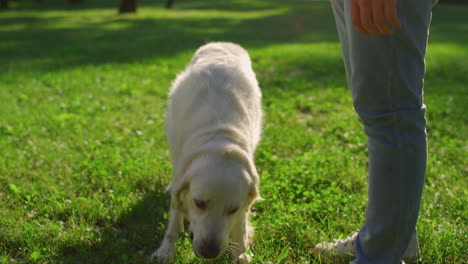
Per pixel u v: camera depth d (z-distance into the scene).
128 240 3.33
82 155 4.82
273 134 5.68
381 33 2.09
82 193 3.99
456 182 4.34
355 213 3.70
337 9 2.47
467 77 9.62
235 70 3.55
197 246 2.72
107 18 22.50
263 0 35.38
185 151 3.03
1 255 3.09
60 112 6.48
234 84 3.41
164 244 3.18
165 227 3.51
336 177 4.39
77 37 15.58
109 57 11.43
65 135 5.47
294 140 5.46
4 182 4.13
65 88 7.93
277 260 3.04
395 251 2.53
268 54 11.70
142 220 3.58
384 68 2.23
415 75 2.26
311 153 4.89
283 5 30.59
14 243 3.23
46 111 6.47
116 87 8.09
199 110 3.20
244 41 14.66
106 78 8.80
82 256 3.09
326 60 11.06
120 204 3.79
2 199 3.84
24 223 3.45
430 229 3.28
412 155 2.33
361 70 2.28
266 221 3.48
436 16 24.62
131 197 3.90
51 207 3.69
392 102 2.28
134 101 7.21
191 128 3.15
